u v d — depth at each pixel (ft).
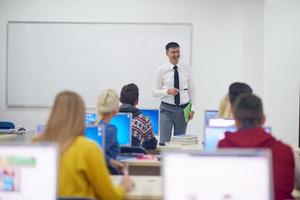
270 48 18.95
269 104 18.98
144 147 12.59
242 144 6.68
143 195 6.69
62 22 19.92
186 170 4.98
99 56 19.94
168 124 16.52
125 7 19.89
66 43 19.94
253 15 19.57
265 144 6.70
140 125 12.46
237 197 4.95
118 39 19.90
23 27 20.01
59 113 6.49
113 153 9.62
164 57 19.84
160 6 19.85
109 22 19.89
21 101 20.11
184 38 19.88
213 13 19.84
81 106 6.60
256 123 6.85
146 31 19.89
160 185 7.45
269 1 18.88
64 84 20.02
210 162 4.99
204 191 4.96
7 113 20.21
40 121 20.12
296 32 18.78
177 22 19.85
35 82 20.04
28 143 5.24
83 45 19.93
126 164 10.19
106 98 9.97
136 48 19.90
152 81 19.88
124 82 19.93
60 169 6.35
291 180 6.77
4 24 20.04
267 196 4.92
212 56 19.88
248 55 19.69
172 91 16.02
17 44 20.04
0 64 20.08
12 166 5.24
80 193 6.39
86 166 6.38
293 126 18.90
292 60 18.84
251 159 4.98
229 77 19.86
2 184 5.25
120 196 6.55
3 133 15.92
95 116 12.72
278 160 6.68
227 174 4.97
